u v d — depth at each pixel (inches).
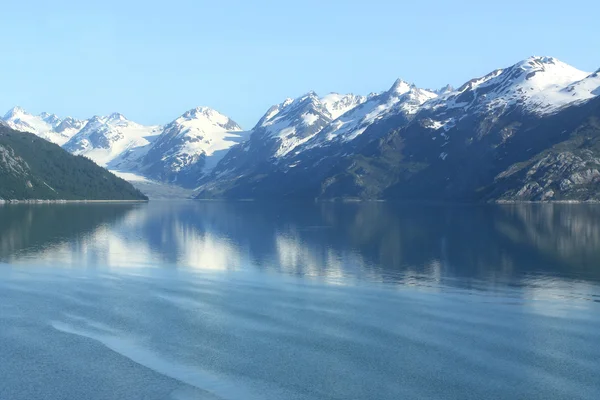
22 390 1705.2
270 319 2383.1
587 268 3580.2
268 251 4490.7
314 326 2279.8
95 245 4874.5
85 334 2194.9
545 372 1800.0
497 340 2095.2
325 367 1854.1
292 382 1747.0
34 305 2635.3
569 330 2206.0
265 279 3248.0
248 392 1683.1
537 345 2036.2
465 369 1830.7
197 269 3599.9
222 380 1763.0
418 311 2492.6
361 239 5388.8
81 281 3196.4
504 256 4119.1
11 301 2714.1
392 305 2605.8
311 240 5324.8
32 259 4005.9
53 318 2416.3
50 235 5698.8
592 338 2110.0
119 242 5142.7
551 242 4977.9
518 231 6077.8
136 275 3388.3
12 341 2113.7
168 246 4852.4
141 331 2230.6
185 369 1847.9
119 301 2709.2
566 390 1680.6
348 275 3363.7
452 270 3521.2
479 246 4722.0
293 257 4128.9
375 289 2955.2
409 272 3457.2
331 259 4005.9
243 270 3558.1
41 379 1777.8
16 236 5570.9
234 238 5580.7
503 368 1835.6
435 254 4242.1
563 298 2731.3
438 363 1877.5
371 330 2224.4
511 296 2778.1
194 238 5590.6
